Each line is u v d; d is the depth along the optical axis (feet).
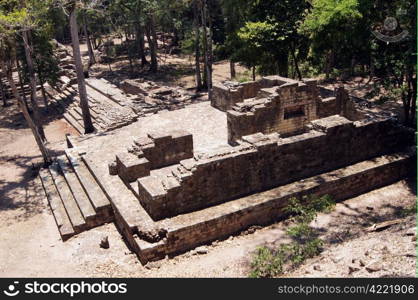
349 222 50.08
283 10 88.38
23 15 62.08
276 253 43.47
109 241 50.44
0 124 109.40
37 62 110.52
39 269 46.52
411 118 70.54
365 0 63.41
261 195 52.19
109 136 75.15
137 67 165.27
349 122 57.67
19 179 73.97
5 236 55.21
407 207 52.60
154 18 155.94
